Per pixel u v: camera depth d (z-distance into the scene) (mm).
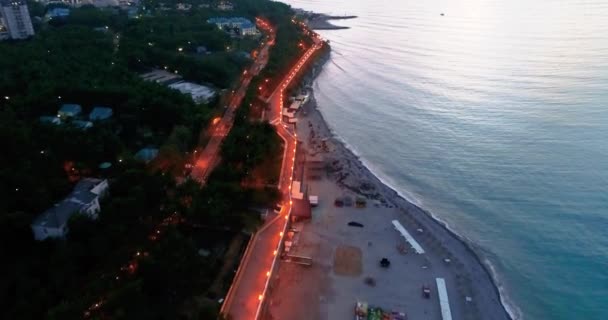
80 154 99000
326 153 142500
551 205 112688
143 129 124688
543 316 81938
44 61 150875
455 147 144625
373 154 143500
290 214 103500
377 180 127062
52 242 73375
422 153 142500
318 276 88500
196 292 74750
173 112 126500
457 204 115688
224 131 136875
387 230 104438
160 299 70438
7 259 69250
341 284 86625
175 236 77938
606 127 149625
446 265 93250
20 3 196875
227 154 113750
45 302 63156
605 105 166875
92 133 108500
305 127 162625
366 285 86625
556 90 185500
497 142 145750
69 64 152125
